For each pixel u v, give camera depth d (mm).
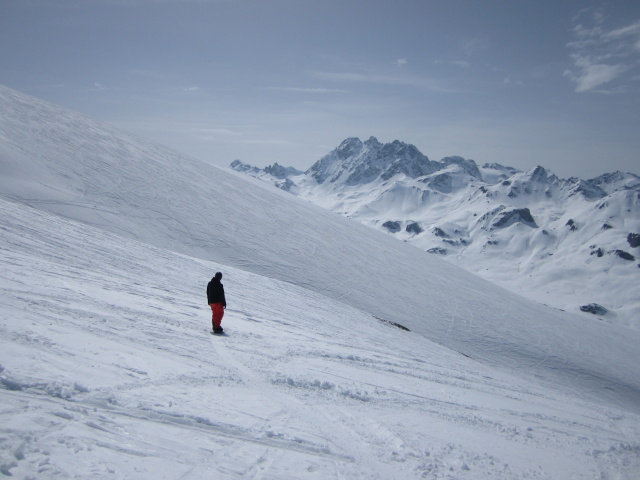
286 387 8820
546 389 21844
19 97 73125
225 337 12641
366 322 31984
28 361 6508
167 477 4352
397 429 7586
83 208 40156
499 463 6906
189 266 30281
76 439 4641
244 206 67062
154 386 6953
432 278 68188
